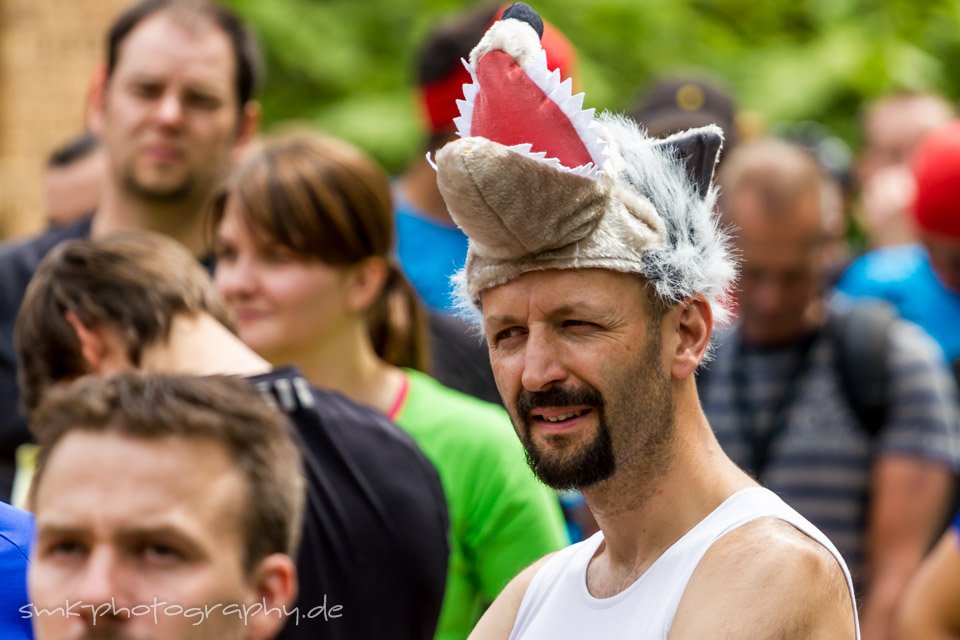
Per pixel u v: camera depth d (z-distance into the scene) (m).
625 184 7.61
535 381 7.58
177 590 7.31
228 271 12.68
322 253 12.39
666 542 7.72
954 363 18.42
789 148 16.27
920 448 15.64
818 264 15.83
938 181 19.05
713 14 31.81
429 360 13.62
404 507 10.16
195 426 7.49
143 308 10.50
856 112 29.77
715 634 7.19
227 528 7.51
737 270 8.50
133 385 7.71
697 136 8.01
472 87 7.64
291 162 12.47
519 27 7.54
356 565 9.91
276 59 28.64
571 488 7.71
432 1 29.62
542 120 7.46
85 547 7.35
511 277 7.57
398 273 13.23
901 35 31.66
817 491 15.73
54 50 23.47
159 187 15.14
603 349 7.52
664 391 7.70
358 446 10.17
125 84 15.18
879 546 15.77
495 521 11.95
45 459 7.52
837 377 15.84
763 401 15.97
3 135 23.50
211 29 15.41
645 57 29.59
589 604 7.87
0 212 23.47
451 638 12.02
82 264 10.66
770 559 7.29
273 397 10.00
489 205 7.33
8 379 14.16
